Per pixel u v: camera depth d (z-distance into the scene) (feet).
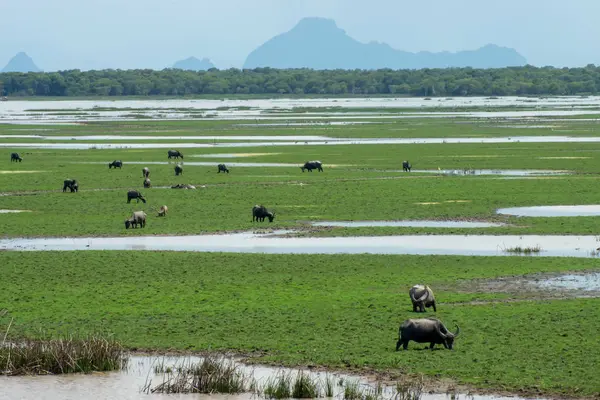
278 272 416.05
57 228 556.51
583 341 285.23
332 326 310.04
